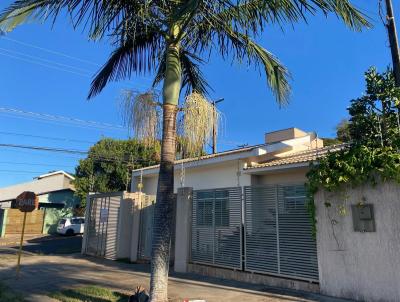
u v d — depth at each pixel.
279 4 6.63
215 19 7.48
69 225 33.12
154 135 7.41
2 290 9.24
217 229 10.91
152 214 14.09
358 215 7.74
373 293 7.37
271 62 8.41
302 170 13.32
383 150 7.52
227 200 10.78
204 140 7.04
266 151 14.40
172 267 12.34
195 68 9.59
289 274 8.99
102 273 11.67
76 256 16.30
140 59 9.04
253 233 9.95
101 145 37.31
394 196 7.30
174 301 7.61
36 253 17.77
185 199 11.88
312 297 7.93
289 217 9.18
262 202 9.87
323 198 8.35
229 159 14.84
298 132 19.02
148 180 19.97
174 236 13.03
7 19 6.84
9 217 33.44
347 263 7.81
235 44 8.36
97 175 37.56
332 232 8.12
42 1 6.76
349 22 6.75
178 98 7.71
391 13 9.13
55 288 9.44
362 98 8.50
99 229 16.50
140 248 14.36
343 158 8.00
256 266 9.73
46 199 39.78
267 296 8.13
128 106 7.33
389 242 7.27
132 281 10.27
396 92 8.02
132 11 7.23
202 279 10.18
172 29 7.75
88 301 7.96
